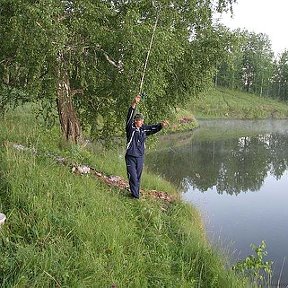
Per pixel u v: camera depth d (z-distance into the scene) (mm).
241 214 17234
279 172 27562
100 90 15070
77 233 6477
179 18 14461
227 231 14773
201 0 14898
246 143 42906
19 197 6781
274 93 128000
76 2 12047
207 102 89312
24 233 6078
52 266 5469
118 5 13703
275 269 11547
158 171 25953
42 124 14938
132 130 9469
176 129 49312
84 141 17219
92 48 13430
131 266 6352
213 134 50938
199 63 16031
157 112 16469
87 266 5777
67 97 13891
